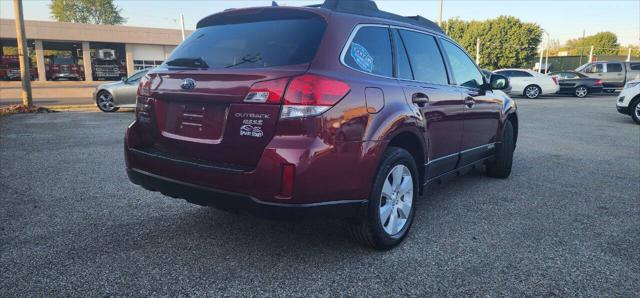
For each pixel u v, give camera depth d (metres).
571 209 4.45
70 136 8.52
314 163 2.67
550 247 3.48
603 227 3.94
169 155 3.20
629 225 4.00
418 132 3.52
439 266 3.12
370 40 3.34
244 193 2.78
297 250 3.35
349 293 2.74
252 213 2.81
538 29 53.16
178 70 3.22
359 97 2.94
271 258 3.21
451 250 3.40
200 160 3.03
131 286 2.79
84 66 44.41
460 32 56.28
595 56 51.72
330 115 2.74
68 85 35.81
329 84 2.76
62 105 16.61
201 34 3.46
